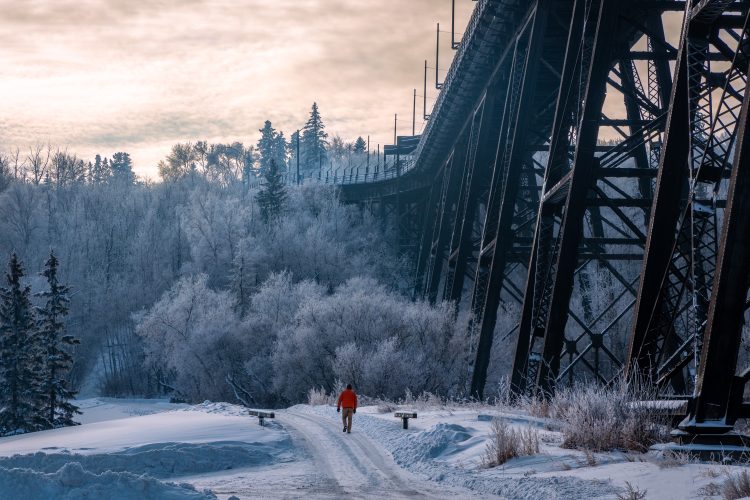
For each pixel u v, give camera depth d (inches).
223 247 3937.0
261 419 944.9
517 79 1411.2
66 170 6860.2
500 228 1300.4
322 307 2416.3
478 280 1508.4
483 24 1592.0
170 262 4503.0
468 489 468.8
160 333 3019.2
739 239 464.8
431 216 3189.0
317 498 448.1
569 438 522.6
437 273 2513.5
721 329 468.4
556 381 863.1
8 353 2047.2
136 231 5167.3
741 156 463.8
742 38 521.3
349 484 512.1
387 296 2736.2
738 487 327.0
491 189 1469.0
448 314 2020.2
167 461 617.9
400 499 438.0
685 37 580.7
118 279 4389.8
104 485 380.5
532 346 984.3
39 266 4798.2
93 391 3796.8
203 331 2785.4
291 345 2470.5
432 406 1095.6
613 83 999.6
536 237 1024.2
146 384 3698.3
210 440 726.5
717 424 463.8
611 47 863.1
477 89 1969.7
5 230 5004.9
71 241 4995.1
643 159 1277.1
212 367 2775.6
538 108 1692.9
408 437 717.9
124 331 4133.9
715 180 534.0
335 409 1266.0
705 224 533.6
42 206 5615.2
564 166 1011.3
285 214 4269.2
